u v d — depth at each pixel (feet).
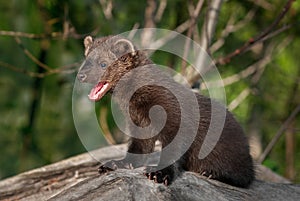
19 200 35.99
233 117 32.27
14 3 56.95
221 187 30.01
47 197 35.81
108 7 52.65
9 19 57.26
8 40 57.98
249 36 63.10
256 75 62.80
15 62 58.95
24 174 37.42
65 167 37.88
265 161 52.60
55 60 57.98
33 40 57.36
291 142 67.51
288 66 67.10
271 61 63.52
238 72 63.77
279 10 60.70
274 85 68.44
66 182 37.22
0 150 61.57
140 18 56.95
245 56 63.67
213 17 47.70
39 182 37.14
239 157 31.30
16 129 61.57
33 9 56.65
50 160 61.98
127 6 57.06
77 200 28.48
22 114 61.41
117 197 27.84
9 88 60.70
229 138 31.19
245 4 62.23
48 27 55.98
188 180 29.12
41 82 59.93
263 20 62.75
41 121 61.87
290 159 67.21
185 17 59.26
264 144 71.26
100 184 28.68
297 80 63.00
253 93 60.75
